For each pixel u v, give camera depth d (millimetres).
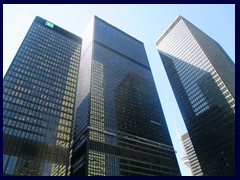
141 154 165500
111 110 177875
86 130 152000
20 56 150125
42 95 138750
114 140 157625
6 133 110750
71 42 193000
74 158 151500
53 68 159500
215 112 194625
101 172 131875
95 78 192500
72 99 150625
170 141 199625
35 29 179750
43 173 107188
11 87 130000
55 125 129750
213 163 184750
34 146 114250
